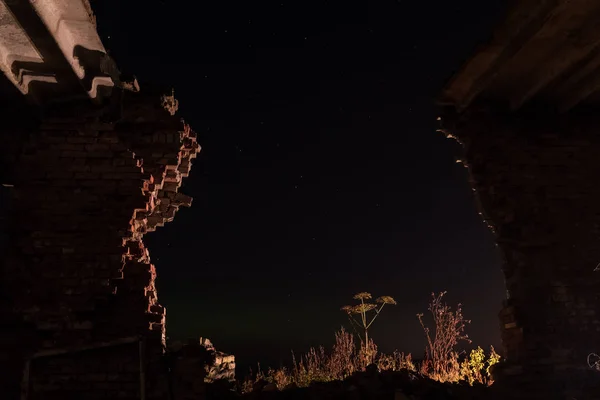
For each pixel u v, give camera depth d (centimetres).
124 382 499
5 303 502
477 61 554
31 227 520
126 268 526
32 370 493
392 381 557
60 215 525
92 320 508
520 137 625
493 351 703
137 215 545
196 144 619
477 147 618
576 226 603
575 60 525
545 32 496
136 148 558
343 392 536
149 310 521
